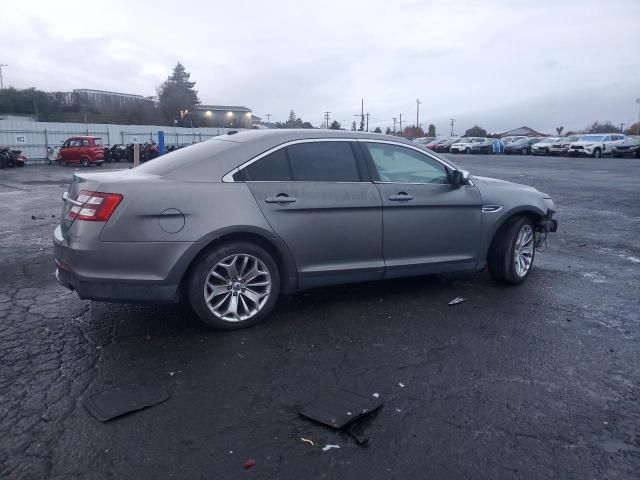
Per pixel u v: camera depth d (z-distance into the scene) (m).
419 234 5.07
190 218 4.01
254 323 4.43
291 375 3.60
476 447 2.81
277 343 4.12
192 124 65.31
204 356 3.87
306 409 3.14
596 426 3.02
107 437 2.85
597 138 38.44
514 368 3.74
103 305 4.95
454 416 3.11
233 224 4.13
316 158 4.65
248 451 2.76
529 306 5.06
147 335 4.24
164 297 4.03
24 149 34.16
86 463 2.64
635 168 25.84
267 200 4.31
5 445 2.77
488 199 5.45
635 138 38.88
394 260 5.00
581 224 10.00
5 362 3.74
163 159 4.56
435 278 6.00
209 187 4.13
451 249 5.30
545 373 3.67
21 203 12.53
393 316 4.74
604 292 5.56
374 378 3.57
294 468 2.63
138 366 3.70
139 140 39.25
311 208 4.47
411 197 4.97
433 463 2.68
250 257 4.30
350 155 4.82
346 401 3.24
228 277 4.26
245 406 3.20
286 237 4.39
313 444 2.83
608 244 8.17
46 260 6.78
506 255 5.58
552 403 3.27
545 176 20.77
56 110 66.81
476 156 42.16
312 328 4.43
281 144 4.52
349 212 4.66
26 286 5.59
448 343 4.16
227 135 4.87
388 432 2.95
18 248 7.49
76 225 3.94
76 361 3.77
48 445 2.77
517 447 2.82
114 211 3.86
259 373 3.62
